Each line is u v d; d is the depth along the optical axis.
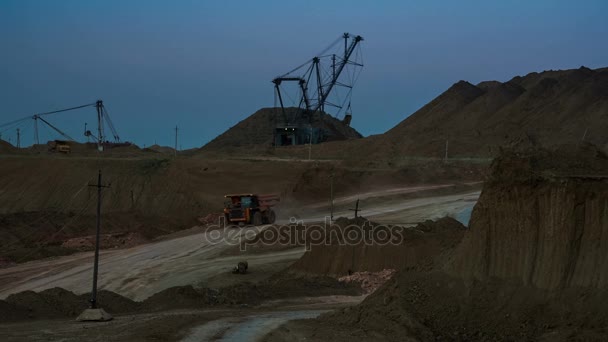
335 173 82.25
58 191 84.88
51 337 19.55
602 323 13.73
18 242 51.47
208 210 78.25
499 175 17.03
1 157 93.44
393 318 16.98
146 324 21.86
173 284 38.91
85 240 53.22
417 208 66.25
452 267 17.39
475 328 15.48
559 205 15.56
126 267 43.97
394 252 37.19
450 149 113.56
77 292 37.25
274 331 19.52
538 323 14.69
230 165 90.12
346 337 16.81
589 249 14.98
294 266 39.66
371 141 126.81
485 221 16.88
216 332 19.91
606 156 17.67
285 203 72.75
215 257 46.38
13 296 27.34
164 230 60.44
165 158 96.94
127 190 84.50
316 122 144.12
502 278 16.23
